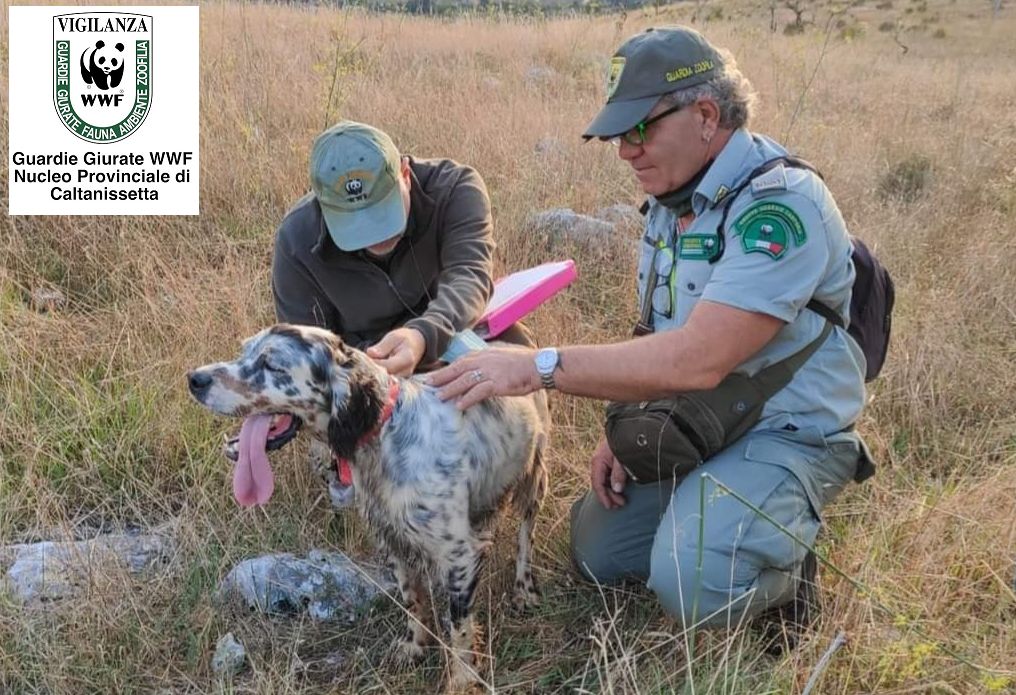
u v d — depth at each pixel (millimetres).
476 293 3254
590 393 2721
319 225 3283
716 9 11422
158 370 4062
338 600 3213
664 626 3033
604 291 5137
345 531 3484
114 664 2922
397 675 2979
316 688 2912
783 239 2627
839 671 2705
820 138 7594
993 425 4246
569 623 3182
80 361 4273
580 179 6410
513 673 2949
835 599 2979
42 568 3156
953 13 22141
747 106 2756
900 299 5035
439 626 3215
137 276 4902
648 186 2854
